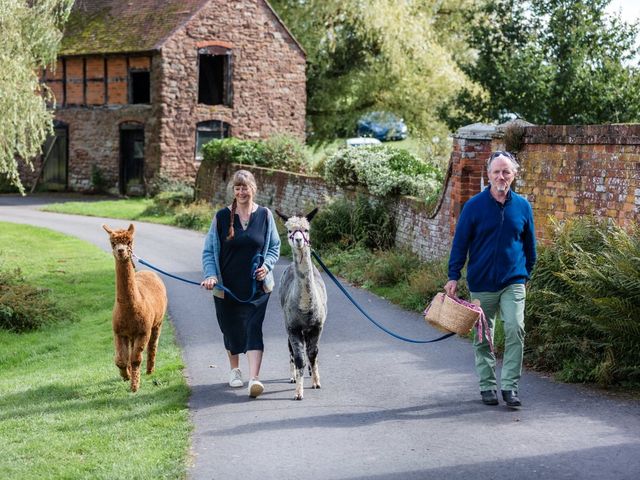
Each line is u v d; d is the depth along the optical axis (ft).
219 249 26.11
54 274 55.21
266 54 113.91
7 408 25.89
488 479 18.07
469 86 108.68
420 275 42.09
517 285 23.45
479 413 23.00
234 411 24.08
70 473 19.03
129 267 25.91
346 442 20.89
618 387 25.21
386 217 53.72
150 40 108.58
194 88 109.19
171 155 108.47
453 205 43.78
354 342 33.37
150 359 29.09
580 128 33.37
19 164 124.26
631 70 70.90
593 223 30.19
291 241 24.32
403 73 115.85
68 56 115.24
